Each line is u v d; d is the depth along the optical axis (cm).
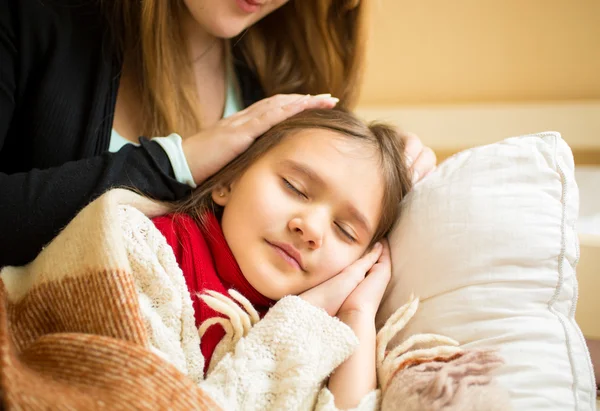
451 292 76
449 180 86
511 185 80
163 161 84
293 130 88
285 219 79
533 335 70
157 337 67
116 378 54
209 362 71
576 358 69
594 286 90
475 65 171
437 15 171
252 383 66
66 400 49
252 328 71
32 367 56
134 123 102
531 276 74
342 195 82
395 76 180
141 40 97
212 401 56
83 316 63
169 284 70
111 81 93
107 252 66
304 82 122
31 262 77
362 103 183
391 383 69
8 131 92
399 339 78
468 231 78
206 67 111
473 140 166
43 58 90
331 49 118
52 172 79
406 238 85
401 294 82
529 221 77
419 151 103
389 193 88
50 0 91
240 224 80
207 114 111
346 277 80
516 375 67
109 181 79
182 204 86
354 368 71
